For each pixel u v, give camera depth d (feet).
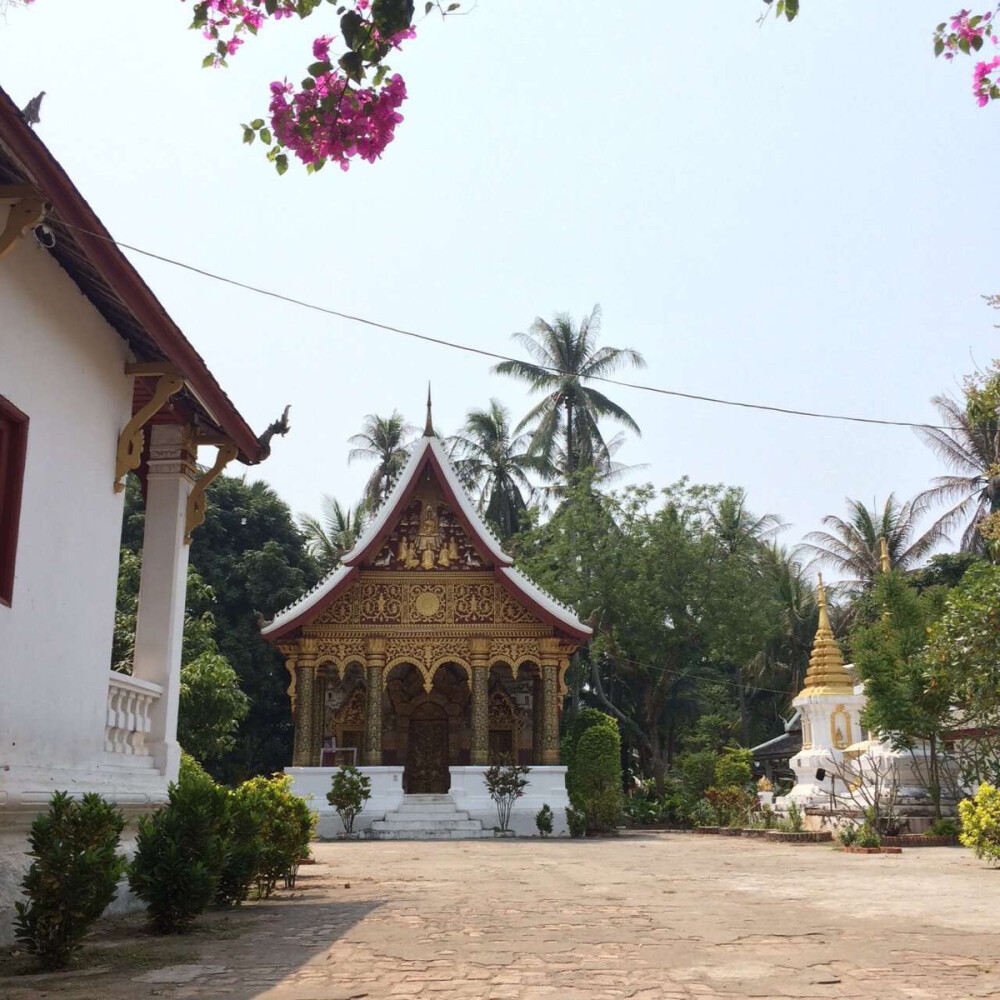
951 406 130.11
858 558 140.26
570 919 26.71
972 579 51.49
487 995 16.61
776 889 35.40
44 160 21.84
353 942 22.58
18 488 25.71
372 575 85.66
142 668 34.96
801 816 78.18
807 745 90.68
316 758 85.10
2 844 24.04
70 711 28.50
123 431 31.91
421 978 18.17
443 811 79.46
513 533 141.90
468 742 91.09
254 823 30.25
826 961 20.07
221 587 110.73
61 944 19.71
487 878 40.01
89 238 24.71
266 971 18.99
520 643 84.48
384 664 84.07
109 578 31.19
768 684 153.69
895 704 64.95
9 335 25.41
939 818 64.59
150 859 24.48
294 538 120.98
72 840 20.67
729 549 128.36
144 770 33.12
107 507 31.07
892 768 71.10
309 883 37.42
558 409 143.23
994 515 55.47
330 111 16.24
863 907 29.76
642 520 121.08
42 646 26.94
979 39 19.19
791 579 151.23
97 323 30.40
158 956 20.88
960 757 68.03
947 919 26.89
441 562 86.02
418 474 86.33
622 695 140.46
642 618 116.67
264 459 38.47
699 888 35.73
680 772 114.62
